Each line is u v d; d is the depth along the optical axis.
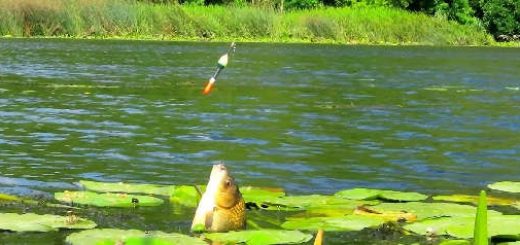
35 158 10.45
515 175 10.09
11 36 43.66
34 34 44.62
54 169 9.73
